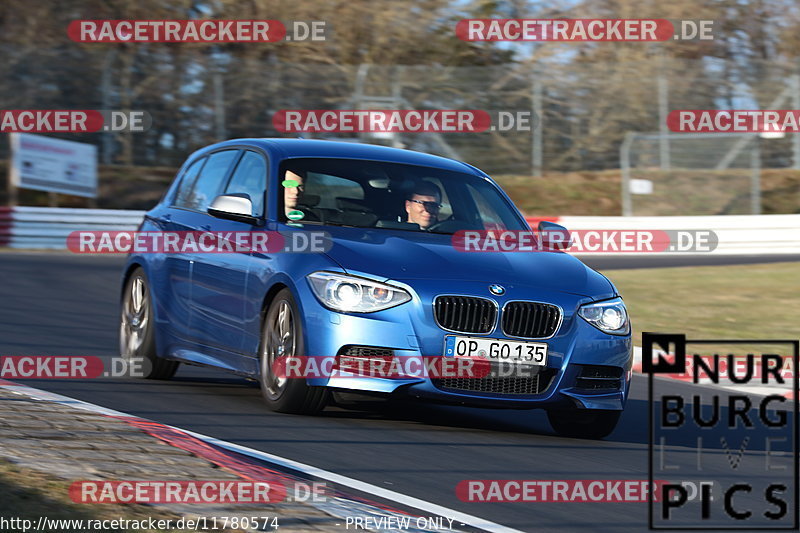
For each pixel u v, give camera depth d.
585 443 22.02
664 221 83.50
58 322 36.09
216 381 26.98
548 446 21.16
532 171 94.06
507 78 92.69
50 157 80.19
